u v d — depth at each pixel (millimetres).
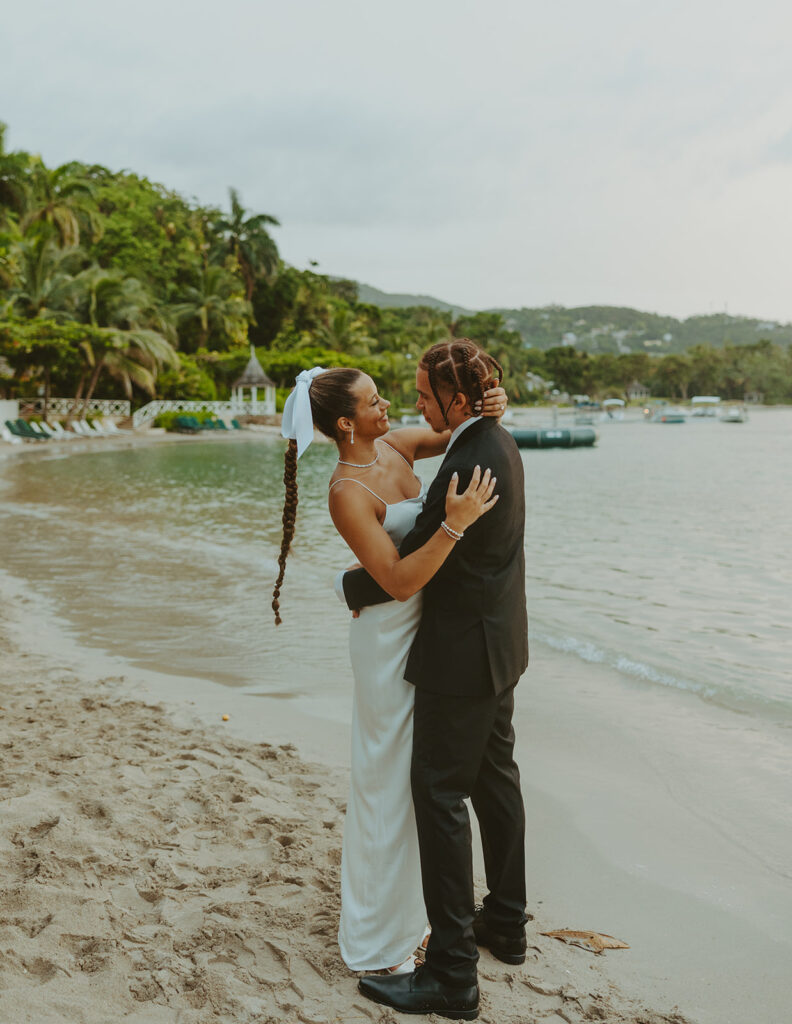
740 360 184000
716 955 2734
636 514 17281
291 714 5199
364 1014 2311
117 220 63656
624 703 5527
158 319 54500
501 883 2584
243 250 71438
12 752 4250
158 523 14594
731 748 4715
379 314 103312
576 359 171500
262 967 2498
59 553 11336
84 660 6387
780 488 23750
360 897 2473
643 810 3932
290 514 2611
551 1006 2402
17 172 45781
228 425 54562
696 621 7797
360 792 2471
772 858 3455
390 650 2389
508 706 2492
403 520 2393
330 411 2357
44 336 42000
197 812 3578
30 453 34812
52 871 2959
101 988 2330
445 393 2328
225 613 7945
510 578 2350
